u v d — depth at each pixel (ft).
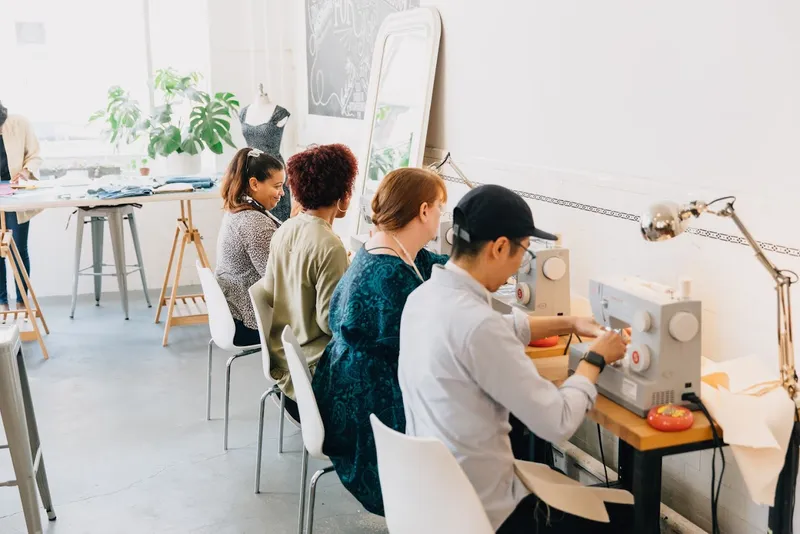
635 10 8.27
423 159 13.01
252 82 20.52
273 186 11.07
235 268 10.99
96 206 16.43
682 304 5.89
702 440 5.83
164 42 20.40
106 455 10.98
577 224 9.50
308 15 18.54
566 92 9.50
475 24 11.34
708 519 8.11
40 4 19.15
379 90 13.94
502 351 5.32
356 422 7.23
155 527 9.21
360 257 7.32
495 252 5.54
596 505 5.77
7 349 8.35
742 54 7.06
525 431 8.02
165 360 14.78
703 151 7.59
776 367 7.05
